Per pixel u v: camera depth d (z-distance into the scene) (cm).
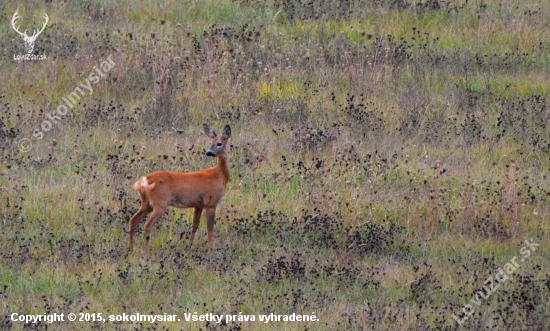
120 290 3350
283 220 4059
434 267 3731
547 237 4038
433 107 5572
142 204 3697
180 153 4719
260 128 5200
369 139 5109
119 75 5697
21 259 3522
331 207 4134
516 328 3170
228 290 3412
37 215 3919
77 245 3666
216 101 5450
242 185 4406
